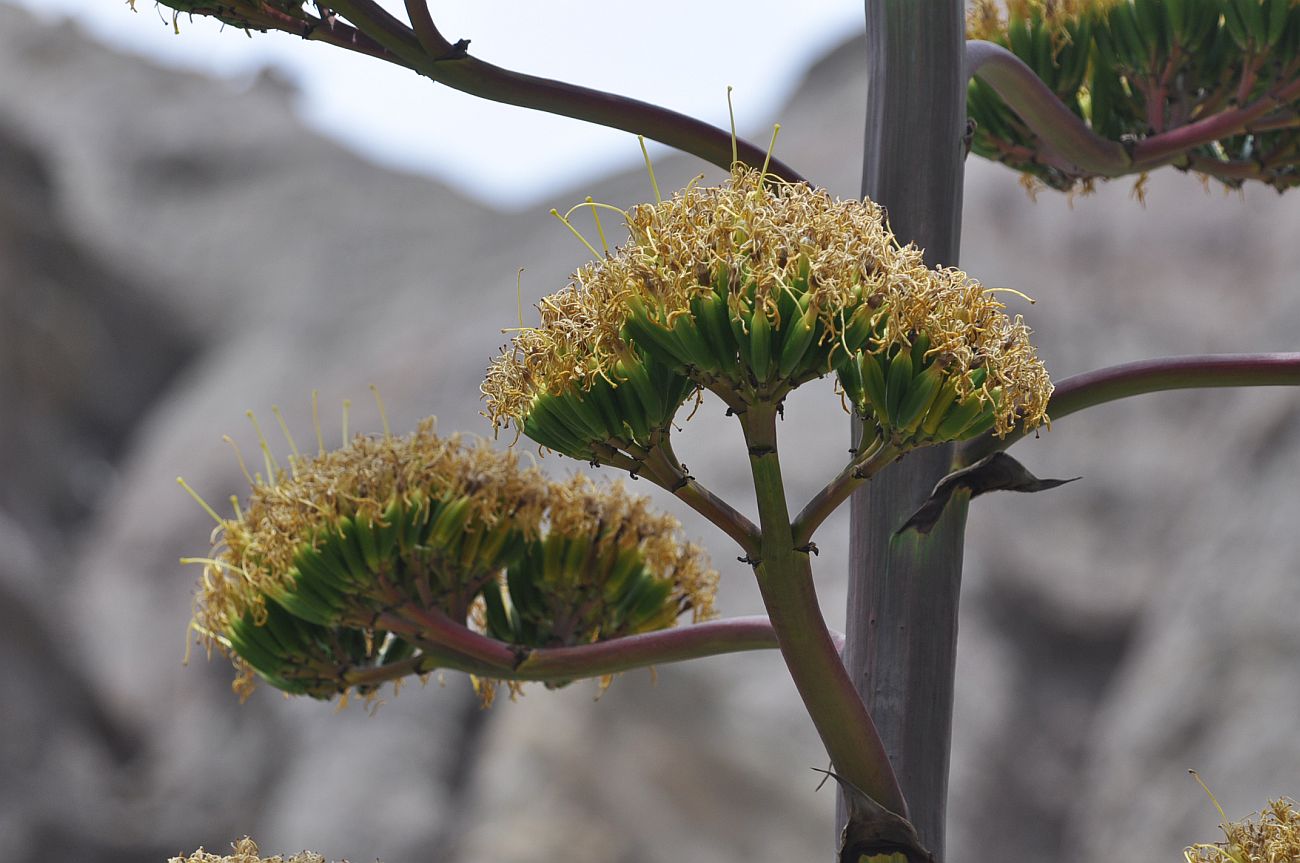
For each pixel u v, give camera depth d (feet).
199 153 98.68
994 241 56.49
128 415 81.41
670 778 42.42
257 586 8.95
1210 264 54.39
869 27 7.88
